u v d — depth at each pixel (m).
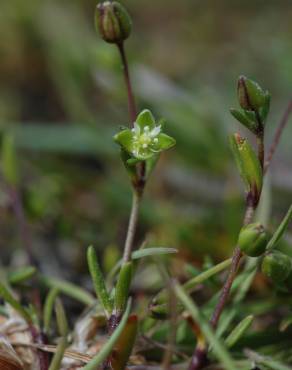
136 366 0.09
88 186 0.14
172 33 0.21
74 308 0.11
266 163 0.10
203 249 0.12
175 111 0.15
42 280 0.10
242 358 0.10
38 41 0.18
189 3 0.22
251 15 0.21
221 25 0.21
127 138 0.09
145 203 0.13
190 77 0.18
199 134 0.15
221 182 0.14
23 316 0.09
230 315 0.09
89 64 0.16
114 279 0.11
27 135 0.15
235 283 0.10
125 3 0.21
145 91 0.16
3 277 0.11
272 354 0.10
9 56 0.18
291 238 0.11
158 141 0.09
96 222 0.14
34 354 0.10
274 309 0.11
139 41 0.19
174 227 0.13
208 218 0.13
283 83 0.17
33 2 0.19
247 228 0.08
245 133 0.15
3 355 0.09
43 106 0.18
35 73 0.18
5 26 0.18
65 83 0.17
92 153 0.15
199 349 0.08
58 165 0.14
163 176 0.15
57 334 0.10
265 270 0.09
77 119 0.16
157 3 0.22
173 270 0.12
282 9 0.21
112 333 0.09
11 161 0.12
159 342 0.10
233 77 0.18
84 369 0.08
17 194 0.12
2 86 0.18
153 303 0.09
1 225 0.13
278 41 0.18
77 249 0.13
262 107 0.09
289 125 0.15
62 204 0.14
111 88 0.16
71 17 0.19
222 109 0.16
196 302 0.11
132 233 0.09
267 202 0.12
